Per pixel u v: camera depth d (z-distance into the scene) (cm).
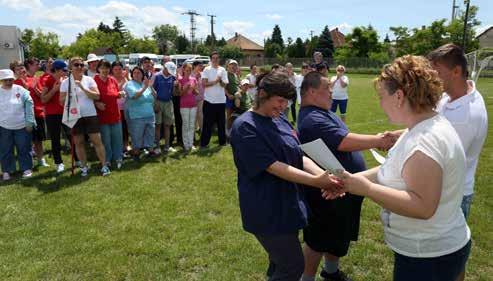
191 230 441
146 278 351
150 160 748
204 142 847
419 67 175
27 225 458
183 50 7688
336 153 289
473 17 4425
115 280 349
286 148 234
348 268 363
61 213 493
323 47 6438
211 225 453
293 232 239
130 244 408
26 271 360
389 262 374
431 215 167
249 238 423
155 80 799
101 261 376
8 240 421
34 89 712
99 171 677
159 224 457
